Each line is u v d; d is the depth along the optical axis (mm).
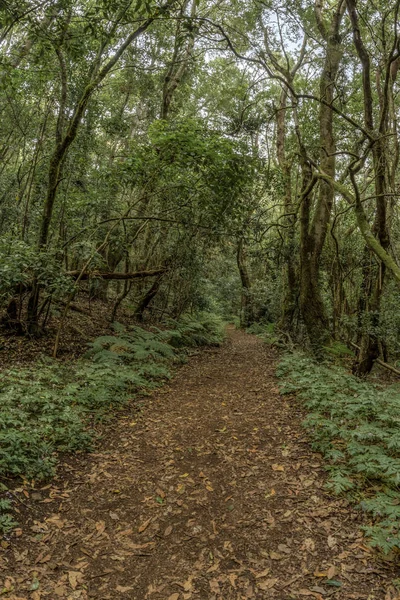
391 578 3055
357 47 7746
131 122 20094
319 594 2953
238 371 10742
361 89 15375
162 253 15469
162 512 4023
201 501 4215
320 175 8305
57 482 4441
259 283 22531
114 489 4406
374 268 9156
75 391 6461
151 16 7848
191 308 18578
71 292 8695
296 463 4918
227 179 10852
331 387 7031
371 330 8562
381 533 3371
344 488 4098
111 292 20281
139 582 3135
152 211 14172
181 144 10117
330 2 14367
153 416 6703
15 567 3160
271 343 15438
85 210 13219
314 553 3377
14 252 8438
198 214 13461
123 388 7660
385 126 8203
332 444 5137
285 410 6922
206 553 3449
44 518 3803
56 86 11453
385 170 9195
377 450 4555
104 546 3518
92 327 12117
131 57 15164
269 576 3166
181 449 5449
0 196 13062
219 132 10836
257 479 4609
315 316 11703
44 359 8375
